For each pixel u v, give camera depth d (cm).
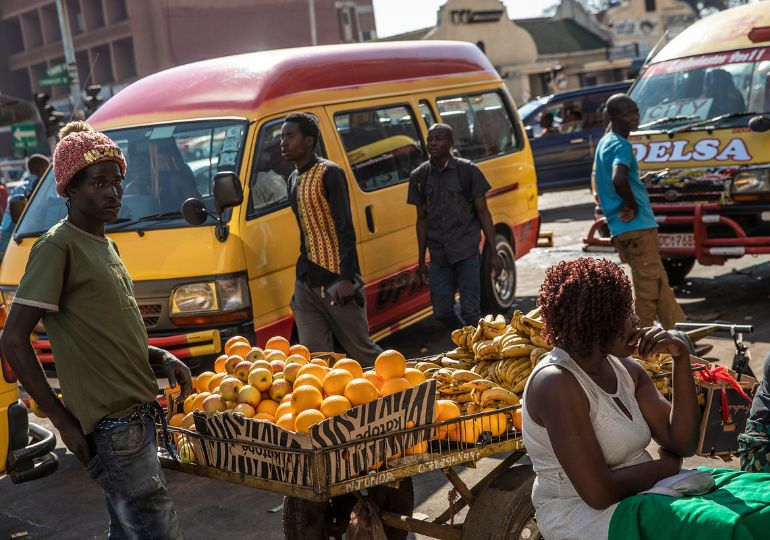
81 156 337
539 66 5103
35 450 512
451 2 4922
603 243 923
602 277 290
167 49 5469
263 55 766
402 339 916
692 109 946
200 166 687
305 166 600
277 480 342
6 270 696
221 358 449
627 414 300
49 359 653
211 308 630
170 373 383
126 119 741
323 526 417
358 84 805
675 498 281
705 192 866
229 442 357
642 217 727
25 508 582
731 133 873
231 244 639
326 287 602
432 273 754
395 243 800
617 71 5597
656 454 557
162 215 668
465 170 734
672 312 738
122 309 345
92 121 756
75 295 337
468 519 361
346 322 612
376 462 341
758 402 365
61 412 334
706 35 993
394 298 802
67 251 336
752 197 840
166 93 745
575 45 5438
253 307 648
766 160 840
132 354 346
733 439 388
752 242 841
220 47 5625
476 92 966
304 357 448
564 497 299
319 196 593
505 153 983
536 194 1030
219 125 699
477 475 555
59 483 622
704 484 287
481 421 365
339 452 332
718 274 1054
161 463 386
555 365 294
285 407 381
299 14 5897
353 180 762
